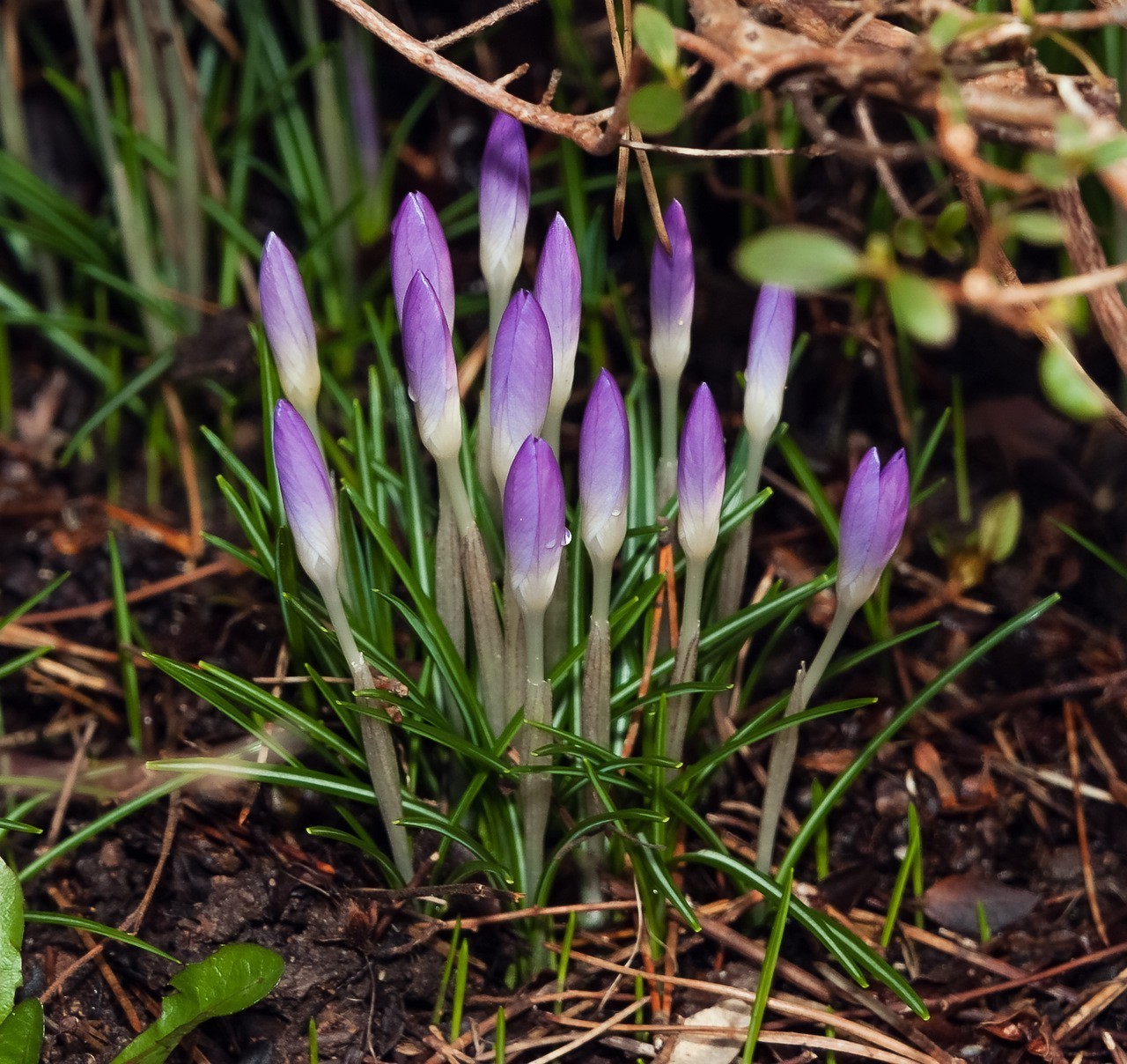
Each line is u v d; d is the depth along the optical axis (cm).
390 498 87
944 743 85
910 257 91
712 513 75
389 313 89
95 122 96
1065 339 85
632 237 98
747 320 93
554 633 79
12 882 76
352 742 81
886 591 85
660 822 77
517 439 75
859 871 82
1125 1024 79
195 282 96
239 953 77
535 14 97
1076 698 86
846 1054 79
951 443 92
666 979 79
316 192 96
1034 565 89
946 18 71
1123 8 73
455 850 80
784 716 78
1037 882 83
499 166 76
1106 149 71
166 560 92
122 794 82
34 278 103
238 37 102
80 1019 78
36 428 97
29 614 89
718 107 94
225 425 94
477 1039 78
